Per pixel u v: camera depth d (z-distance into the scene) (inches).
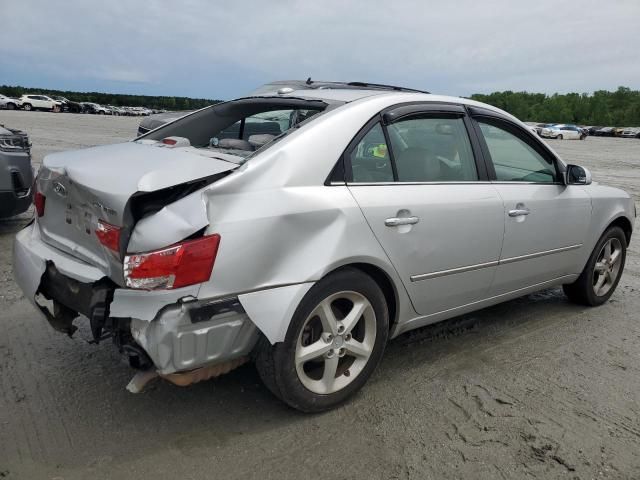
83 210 107.1
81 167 108.7
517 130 158.6
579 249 174.9
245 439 108.7
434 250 128.3
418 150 132.3
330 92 142.9
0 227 262.4
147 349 94.7
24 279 120.1
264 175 104.4
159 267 93.3
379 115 125.3
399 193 122.4
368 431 113.0
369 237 115.0
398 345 153.8
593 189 181.0
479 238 138.2
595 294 189.3
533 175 160.7
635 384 137.3
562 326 172.7
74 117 1744.6
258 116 152.4
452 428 115.3
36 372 129.9
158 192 100.7
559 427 117.0
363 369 122.6
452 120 142.2
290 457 104.0
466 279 139.4
